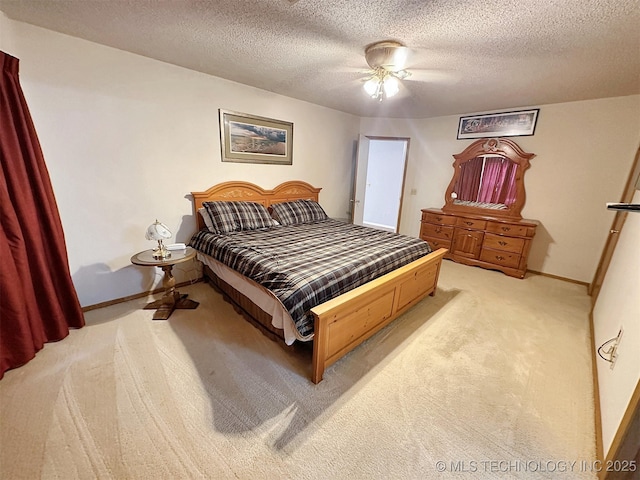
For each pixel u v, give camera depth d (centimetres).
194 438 139
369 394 171
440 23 168
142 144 262
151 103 260
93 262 252
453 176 445
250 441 139
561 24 162
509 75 251
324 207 470
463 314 273
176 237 302
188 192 303
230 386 173
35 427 141
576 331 247
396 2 149
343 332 190
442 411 161
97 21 186
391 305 237
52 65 207
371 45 204
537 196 383
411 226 520
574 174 353
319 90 334
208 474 124
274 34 195
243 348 210
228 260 243
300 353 207
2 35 180
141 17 178
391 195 663
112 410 153
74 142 226
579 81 262
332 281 191
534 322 261
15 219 175
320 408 160
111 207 254
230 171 333
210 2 158
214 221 297
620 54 198
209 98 297
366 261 222
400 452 137
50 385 168
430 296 311
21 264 180
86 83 223
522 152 379
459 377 188
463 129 432
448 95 326
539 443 143
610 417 137
